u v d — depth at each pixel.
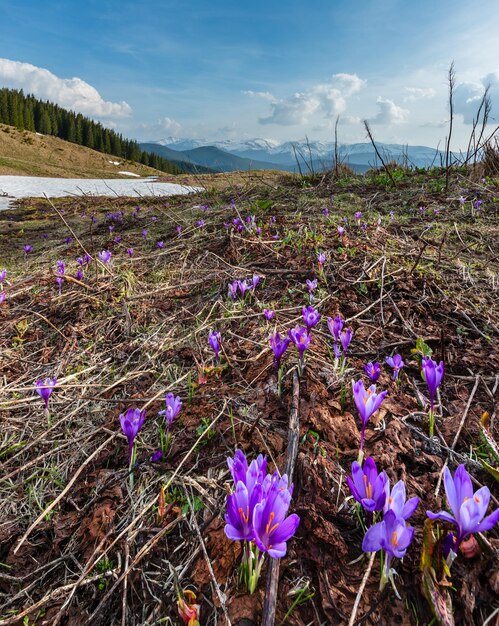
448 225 4.88
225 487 1.45
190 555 1.24
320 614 1.06
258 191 8.55
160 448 1.72
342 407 1.77
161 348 2.56
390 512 0.89
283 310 2.85
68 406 2.13
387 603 1.06
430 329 2.54
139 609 1.14
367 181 8.52
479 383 2.01
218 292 3.29
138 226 7.27
